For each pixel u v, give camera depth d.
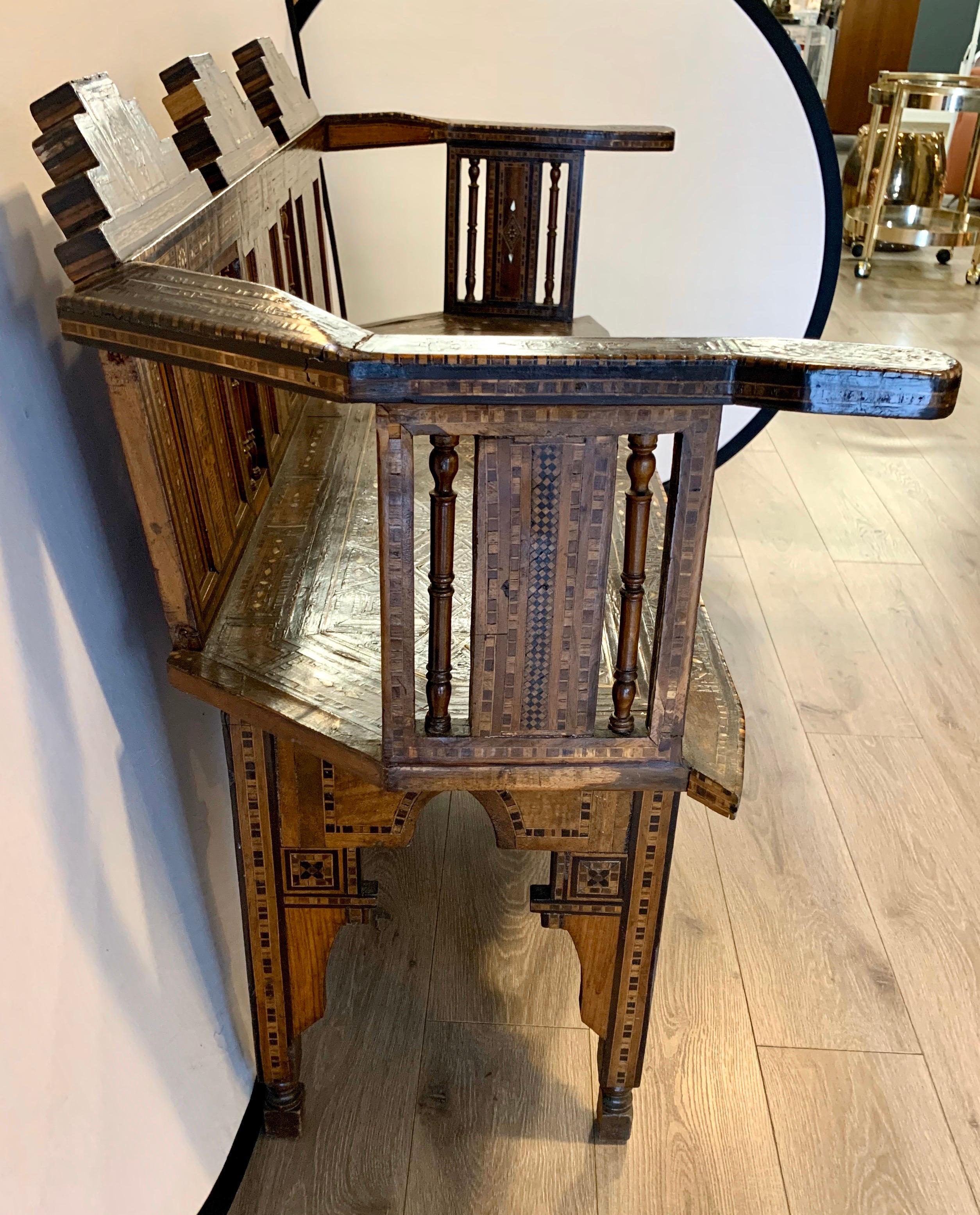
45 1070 0.81
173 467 0.95
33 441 0.85
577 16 2.35
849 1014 1.50
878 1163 1.30
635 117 2.46
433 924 1.63
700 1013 1.49
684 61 2.41
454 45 2.37
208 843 1.25
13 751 0.78
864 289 4.78
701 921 1.64
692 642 0.89
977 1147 1.33
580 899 1.14
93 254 0.82
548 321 1.99
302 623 1.09
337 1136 1.31
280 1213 1.22
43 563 0.85
